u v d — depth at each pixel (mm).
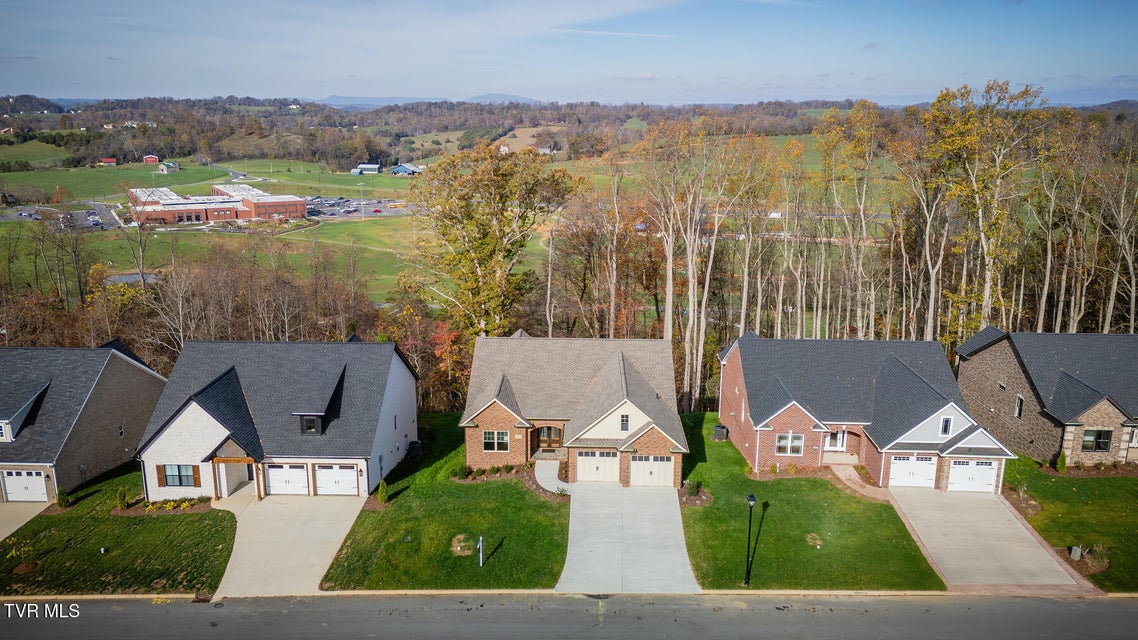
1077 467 36188
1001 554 29594
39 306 67188
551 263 61969
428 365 58344
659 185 56062
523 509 33188
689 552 29984
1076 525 31484
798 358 39406
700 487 35188
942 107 45500
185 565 29156
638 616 26094
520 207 52594
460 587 27844
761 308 70312
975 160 46781
